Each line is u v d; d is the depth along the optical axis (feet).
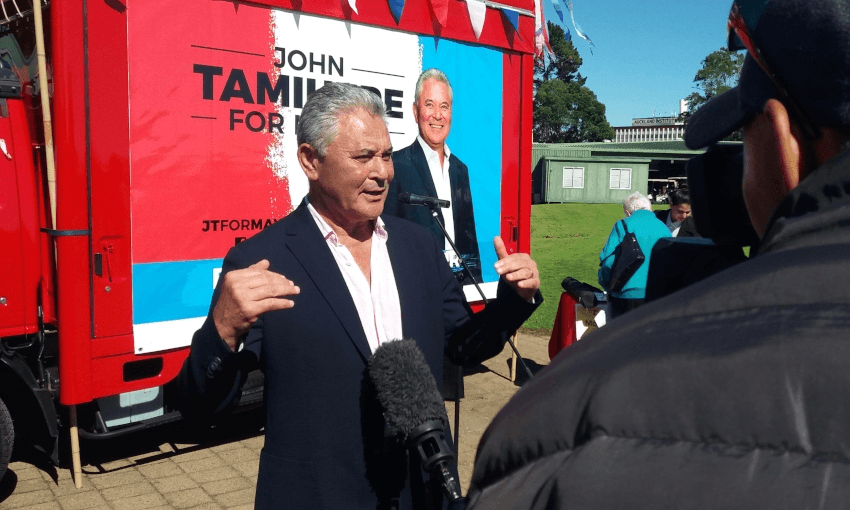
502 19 17.58
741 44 1.95
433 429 4.76
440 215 7.98
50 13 11.26
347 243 6.34
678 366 1.42
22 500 12.43
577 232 75.61
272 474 5.66
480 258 17.34
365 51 14.93
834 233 1.50
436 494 5.79
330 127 5.91
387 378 4.87
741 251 3.11
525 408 1.61
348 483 5.58
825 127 1.69
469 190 17.03
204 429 16.40
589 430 1.47
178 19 12.34
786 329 1.35
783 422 1.27
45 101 11.42
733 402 1.32
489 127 17.51
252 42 13.28
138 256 12.09
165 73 12.24
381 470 5.66
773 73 1.73
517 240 18.30
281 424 5.73
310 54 14.10
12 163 12.20
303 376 5.70
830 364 1.26
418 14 15.74
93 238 11.57
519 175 18.30
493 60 17.52
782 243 1.58
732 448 1.31
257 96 13.41
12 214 12.17
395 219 6.91
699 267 3.19
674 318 1.57
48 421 12.34
